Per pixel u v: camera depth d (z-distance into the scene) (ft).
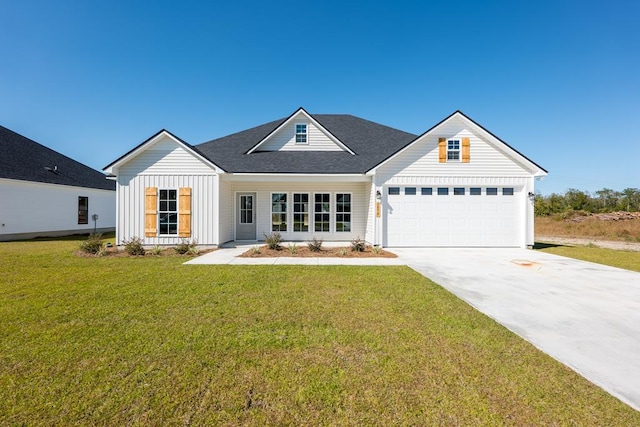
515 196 42.06
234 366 10.04
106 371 9.62
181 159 39.78
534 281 22.82
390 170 41.39
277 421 7.47
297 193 47.88
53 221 59.16
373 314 15.19
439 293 19.08
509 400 8.39
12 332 12.61
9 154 56.80
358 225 48.06
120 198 39.32
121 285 20.45
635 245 49.55
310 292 19.08
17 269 25.67
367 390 8.79
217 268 26.40
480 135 41.63
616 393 8.82
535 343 12.19
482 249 40.42
